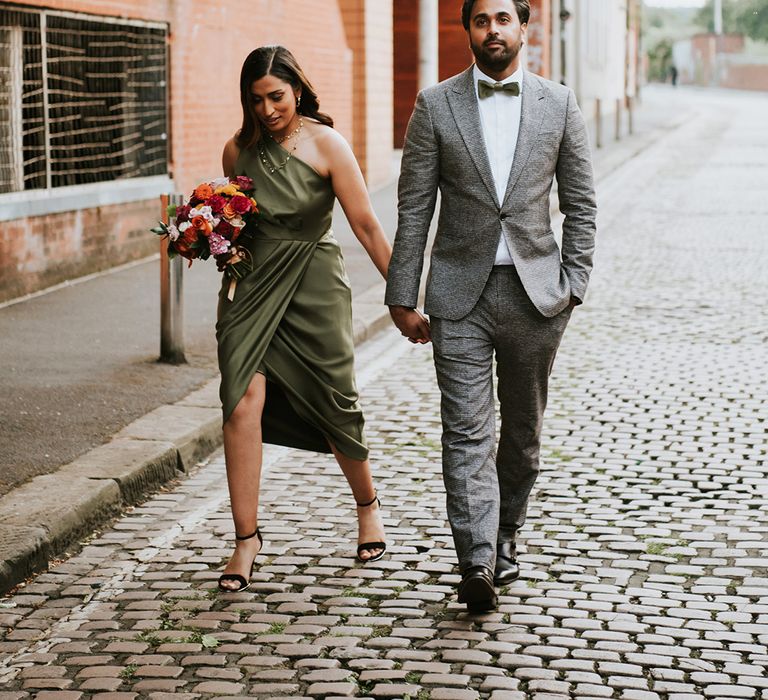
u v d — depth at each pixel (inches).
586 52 1758.1
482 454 172.9
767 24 4101.9
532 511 218.4
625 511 218.7
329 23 700.7
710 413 283.4
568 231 176.2
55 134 428.8
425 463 250.4
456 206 173.3
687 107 2150.6
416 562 195.3
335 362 186.4
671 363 334.6
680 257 533.6
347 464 193.0
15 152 404.2
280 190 181.9
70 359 319.9
